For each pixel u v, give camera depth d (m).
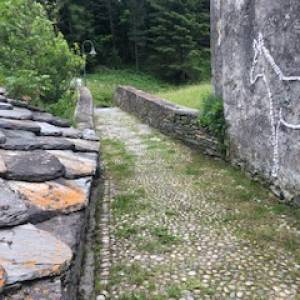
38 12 5.57
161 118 8.74
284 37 3.92
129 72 26.17
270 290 2.58
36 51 5.07
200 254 3.10
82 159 2.41
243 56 5.00
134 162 6.26
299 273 2.78
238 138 5.45
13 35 4.94
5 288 1.07
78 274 2.22
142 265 2.93
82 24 26.14
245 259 3.01
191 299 2.49
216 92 6.57
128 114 12.37
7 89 4.00
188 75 24.56
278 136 4.26
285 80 3.98
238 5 5.00
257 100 4.71
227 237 3.42
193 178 5.29
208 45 25.77
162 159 6.41
